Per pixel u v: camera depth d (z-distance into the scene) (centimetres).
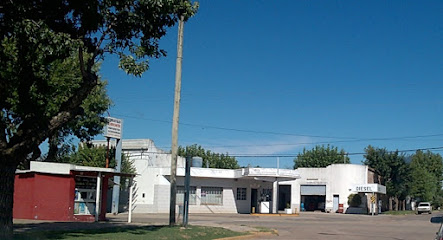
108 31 1483
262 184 5075
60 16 1420
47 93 1989
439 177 10256
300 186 6562
